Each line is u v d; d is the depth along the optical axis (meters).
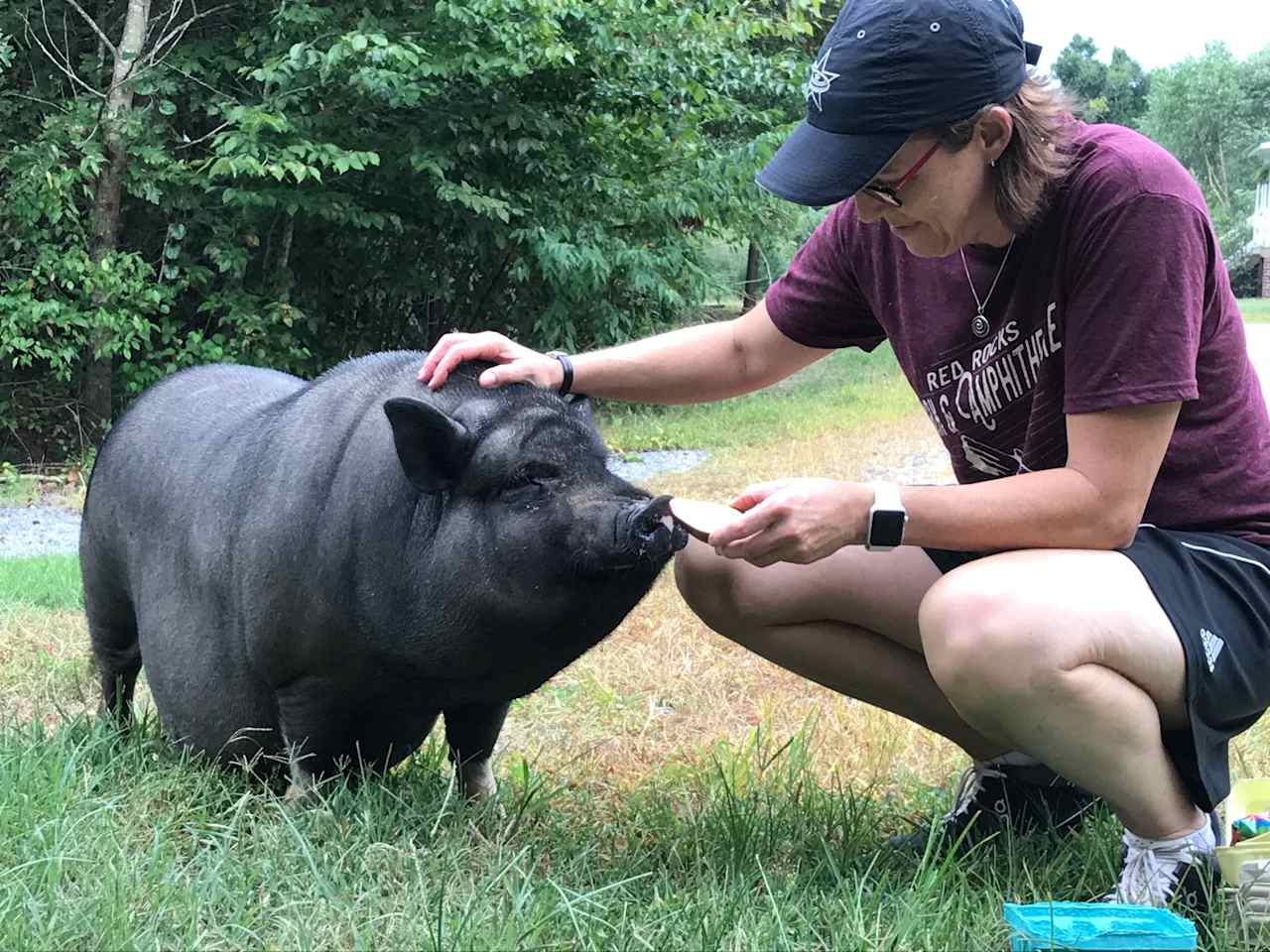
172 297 13.69
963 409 3.08
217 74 14.16
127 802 3.28
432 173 14.07
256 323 13.81
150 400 4.24
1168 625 2.67
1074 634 2.61
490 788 3.75
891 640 3.38
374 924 2.59
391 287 15.58
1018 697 2.66
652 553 2.92
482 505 3.10
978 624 2.67
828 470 10.72
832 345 3.52
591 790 3.95
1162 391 2.62
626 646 5.68
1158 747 2.73
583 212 15.80
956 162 2.62
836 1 20.16
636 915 2.73
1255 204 52.81
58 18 14.27
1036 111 2.62
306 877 2.80
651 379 3.54
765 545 2.77
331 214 13.58
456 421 3.15
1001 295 2.90
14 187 12.90
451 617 3.13
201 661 3.66
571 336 15.98
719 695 5.05
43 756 3.47
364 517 3.21
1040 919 2.50
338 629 3.29
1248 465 2.87
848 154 2.55
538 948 2.50
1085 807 3.33
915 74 2.50
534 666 3.24
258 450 3.59
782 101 18.20
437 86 14.14
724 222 17.17
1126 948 2.42
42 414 14.20
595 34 14.49
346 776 3.50
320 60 13.27
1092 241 2.66
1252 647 2.75
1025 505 2.72
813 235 3.50
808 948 2.62
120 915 2.53
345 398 3.48
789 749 4.30
